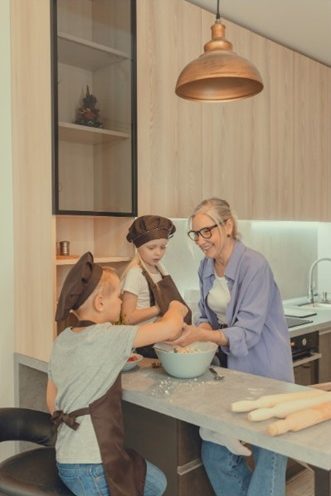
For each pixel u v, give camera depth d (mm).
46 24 2174
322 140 3771
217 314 2018
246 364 1864
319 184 3752
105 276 1549
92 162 2338
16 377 2295
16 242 2297
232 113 2975
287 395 1384
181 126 2680
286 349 1910
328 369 3273
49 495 1349
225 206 1906
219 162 2898
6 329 2287
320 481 1226
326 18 3066
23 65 2254
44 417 1740
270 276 1875
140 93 2480
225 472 1642
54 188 2160
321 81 3736
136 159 2465
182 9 2672
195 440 1680
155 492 1494
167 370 1646
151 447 1700
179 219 2801
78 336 1472
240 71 1689
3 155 2291
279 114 3324
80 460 1368
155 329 1481
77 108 2299
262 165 3197
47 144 2176
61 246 2488
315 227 4199
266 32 3275
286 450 1147
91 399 1413
